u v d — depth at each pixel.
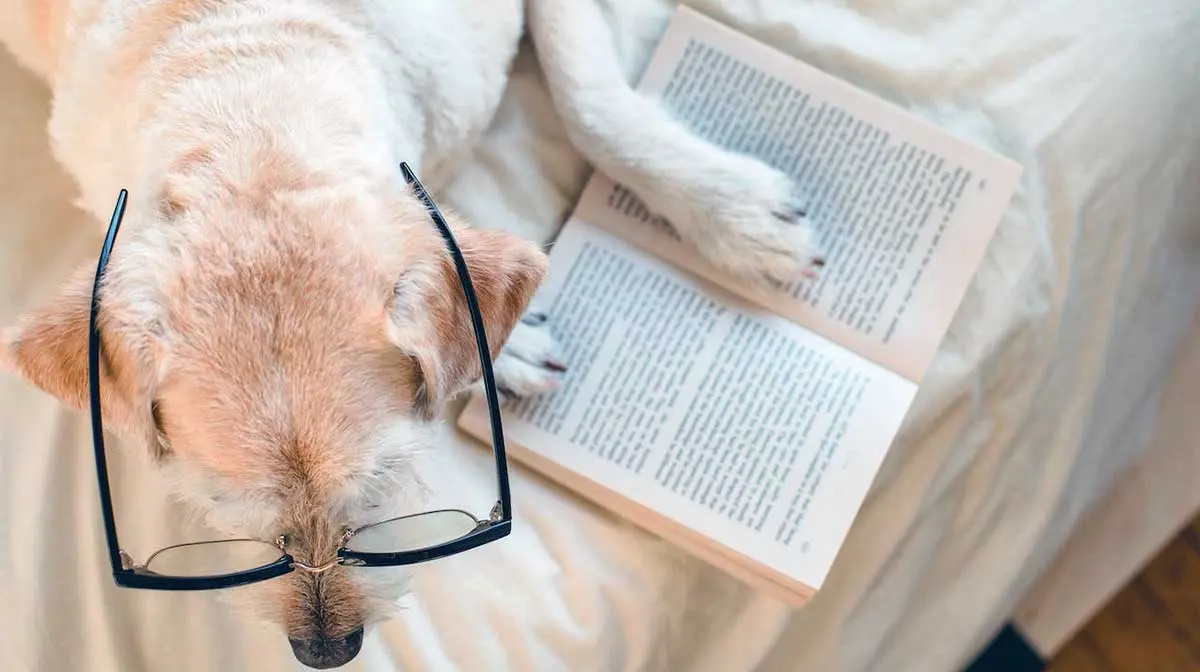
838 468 1.02
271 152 0.70
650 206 1.05
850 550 1.06
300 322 0.64
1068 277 1.05
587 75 1.04
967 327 1.04
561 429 1.02
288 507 0.64
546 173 1.08
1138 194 1.05
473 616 0.97
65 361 0.68
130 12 0.80
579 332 1.05
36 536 0.92
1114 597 1.29
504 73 1.01
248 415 0.63
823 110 1.08
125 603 0.93
